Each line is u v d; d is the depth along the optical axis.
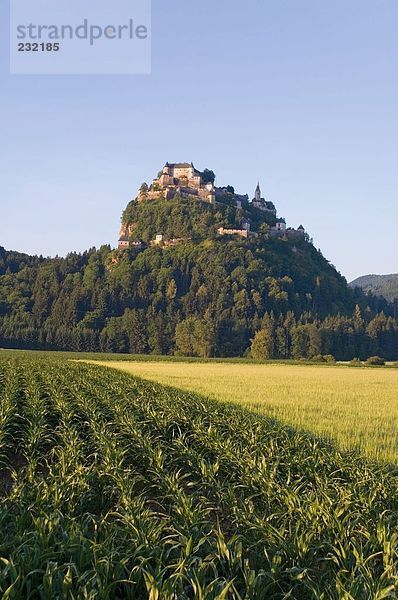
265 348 120.88
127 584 6.44
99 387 28.19
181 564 6.43
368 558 7.00
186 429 17.11
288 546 7.41
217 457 12.70
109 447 12.95
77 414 19.28
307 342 127.94
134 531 7.64
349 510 9.31
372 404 28.17
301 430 17.67
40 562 6.73
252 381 44.28
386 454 14.98
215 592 6.11
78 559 6.88
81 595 6.04
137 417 18.50
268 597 6.69
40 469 13.57
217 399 27.69
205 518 9.71
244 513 8.80
